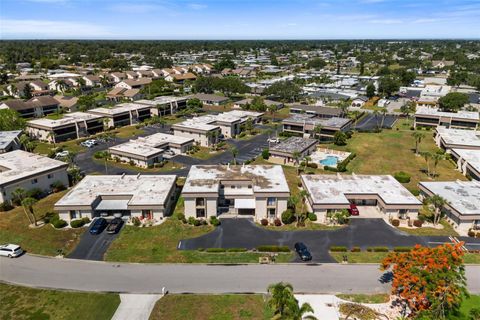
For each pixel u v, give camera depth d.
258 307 49.69
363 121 164.75
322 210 74.19
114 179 85.44
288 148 112.44
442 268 45.28
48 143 127.44
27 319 47.44
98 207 74.12
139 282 55.06
